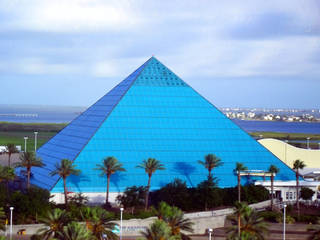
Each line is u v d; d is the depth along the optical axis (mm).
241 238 92625
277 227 138125
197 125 189625
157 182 168000
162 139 182250
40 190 142375
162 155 177250
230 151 184375
